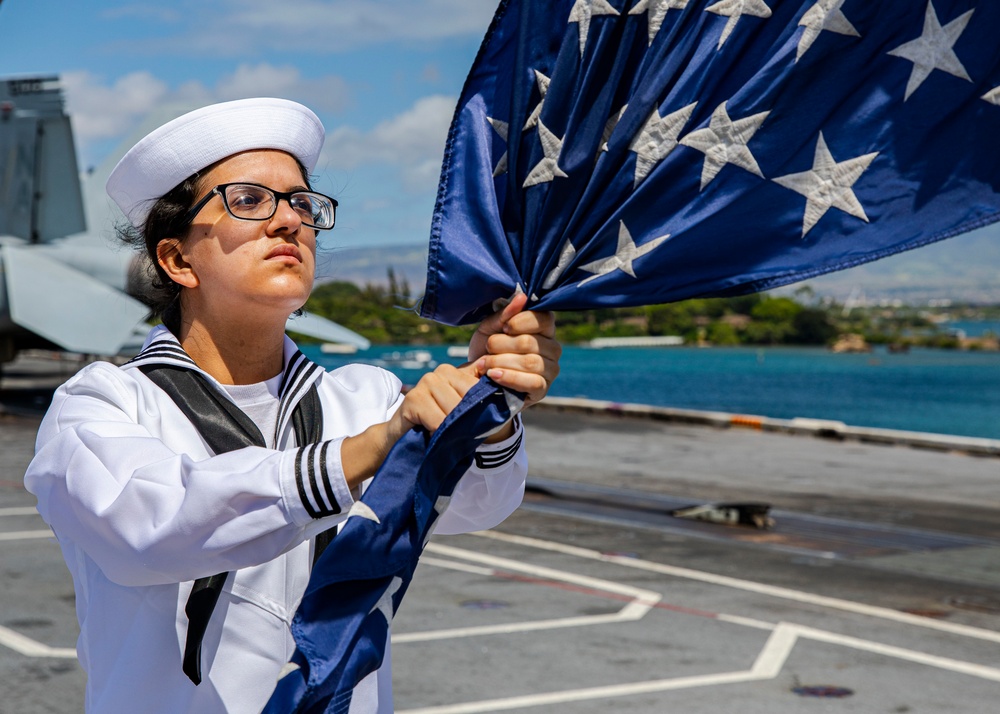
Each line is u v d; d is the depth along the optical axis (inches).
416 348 3890.3
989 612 267.4
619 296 60.1
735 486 474.9
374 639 57.1
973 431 1862.7
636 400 2073.1
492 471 65.0
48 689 196.5
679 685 204.2
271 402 66.6
